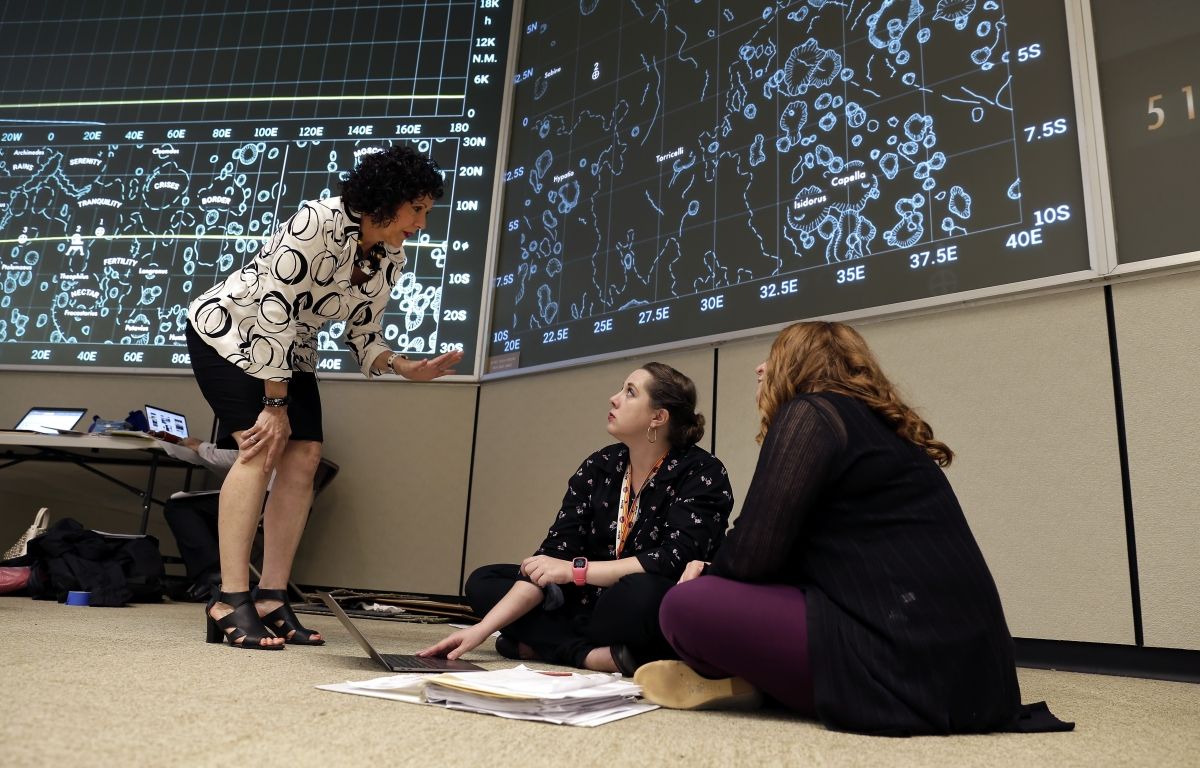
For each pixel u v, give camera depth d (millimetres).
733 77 3193
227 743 778
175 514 3174
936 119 2621
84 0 4422
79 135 4211
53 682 1047
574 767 771
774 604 1089
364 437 3682
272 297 1815
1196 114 2166
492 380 3588
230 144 4109
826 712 1021
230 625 1666
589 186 3535
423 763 751
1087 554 2115
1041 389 2258
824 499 1105
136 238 4027
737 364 2871
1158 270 2125
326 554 3586
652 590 1518
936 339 2469
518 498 3371
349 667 1425
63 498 3746
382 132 4012
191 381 3795
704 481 1704
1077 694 1623
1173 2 2252
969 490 2322
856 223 2721
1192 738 1104
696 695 1180
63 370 3871
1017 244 2375
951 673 1024
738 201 3041
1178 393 2053
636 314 3221
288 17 4258
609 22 3697
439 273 3779
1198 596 1947
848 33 2900
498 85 3998
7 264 4051
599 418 3217
